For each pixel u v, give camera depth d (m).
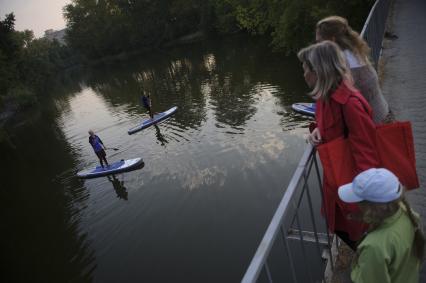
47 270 12.18
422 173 3.72
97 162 20.12
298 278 7.66
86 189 17.08
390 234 1.54
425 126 4.63
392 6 13.92
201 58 49.56
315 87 2.04
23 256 13.44
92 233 13.26
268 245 1.58
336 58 1.97
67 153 24.00
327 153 1.98
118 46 94.44
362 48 2.34
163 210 13.30
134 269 10.58
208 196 13.32
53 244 13.53
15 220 16.56
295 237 2.86
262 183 13.12
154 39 82.56
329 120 2.05
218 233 11.06
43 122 38.53
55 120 37.28
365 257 1.57
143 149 19.94
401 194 1.54
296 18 23.62
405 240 1.54
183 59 53.47
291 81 25.47
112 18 93.25
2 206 18.59
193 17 73.56
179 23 75.31
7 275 12.50
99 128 27.30
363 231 2.18
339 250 2.99
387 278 1.52
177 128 21.91
